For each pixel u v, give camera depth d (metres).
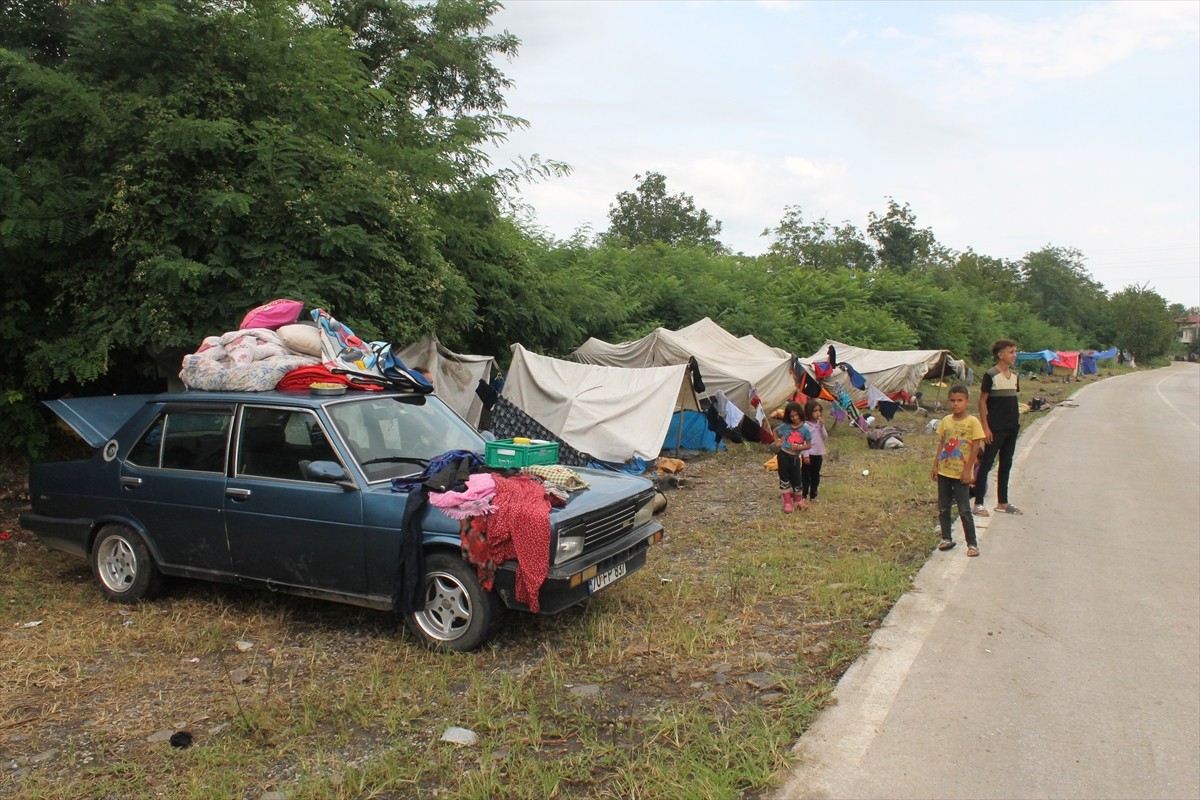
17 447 9.39
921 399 25.05
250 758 3.75
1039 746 3.82
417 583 4.89
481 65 17.05
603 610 5.66
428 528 4.91
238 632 5.40
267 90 9.38
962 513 7.21
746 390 15.49
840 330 30.39
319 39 10.20
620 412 12.75
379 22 16.17
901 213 60.03
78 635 5.35
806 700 4.23
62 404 6.54
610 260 23.77
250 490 5.41
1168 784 3.49
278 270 8.78
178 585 6.33
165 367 9.84
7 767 3.73
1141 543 7.73
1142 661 4.85
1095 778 3.54
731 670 4.69
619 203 52.41
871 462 13.42
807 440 9.09
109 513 5.99
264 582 5.48
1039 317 72.62
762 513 9.22
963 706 4.23
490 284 14.25
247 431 5.60
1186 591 6.22
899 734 3.93
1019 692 4.41
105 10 8.54
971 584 6.36
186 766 3.71
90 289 8.38
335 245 8.92
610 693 4.39
